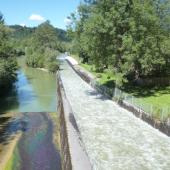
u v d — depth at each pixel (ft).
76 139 88.94
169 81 172.14
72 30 163.73
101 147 90.22
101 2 144.36
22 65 465.88
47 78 335.67
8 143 129.70
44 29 615.57
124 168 76.79
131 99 131.34
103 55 150.20
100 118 120.57
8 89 253.24
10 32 245.04
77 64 390.83
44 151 120.57
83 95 171.01
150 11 145.48
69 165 76.69
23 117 171.22
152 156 84.28
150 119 111.14
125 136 99.30
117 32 144.66
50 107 196.75
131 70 164.55
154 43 147.64
